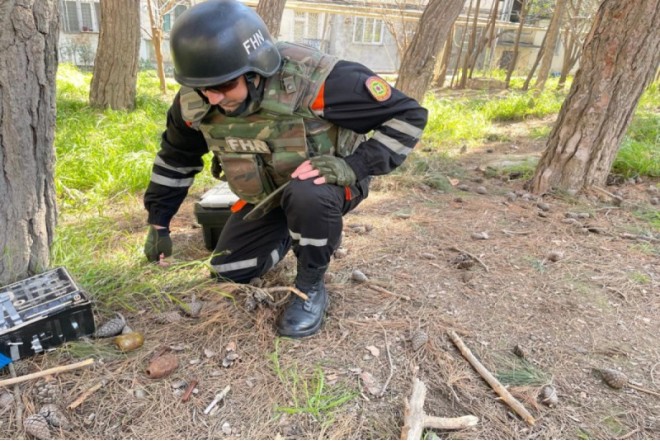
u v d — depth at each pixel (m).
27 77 1.67
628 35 3.36
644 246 2.84
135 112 6.12
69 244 2.23
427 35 5.18
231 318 1.95
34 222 1.86
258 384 1.64
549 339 1.96
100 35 6.21
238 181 1.85
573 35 11.55
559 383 1.73
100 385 1.58
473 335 1.95
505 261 2.60
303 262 1.90
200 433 1.45
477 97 9.96
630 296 2.31
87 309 1.73
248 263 2.17
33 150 1.79
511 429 1.53
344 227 3.00
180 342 1.82
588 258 2.69
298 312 1.90
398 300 2.16
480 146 5.82
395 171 4.20
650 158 4.35
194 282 2.21
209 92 1.55
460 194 3.85
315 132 1.73
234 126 1.72
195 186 3.68
